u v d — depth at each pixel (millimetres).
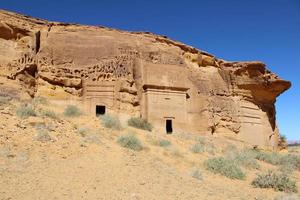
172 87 33469
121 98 31016
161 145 22719
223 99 37781
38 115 18531
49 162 12195
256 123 39781
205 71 38375
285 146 43875
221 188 14328
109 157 14430
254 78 39938
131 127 27172
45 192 9141
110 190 10148
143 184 11500
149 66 33531
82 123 21609
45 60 30125
